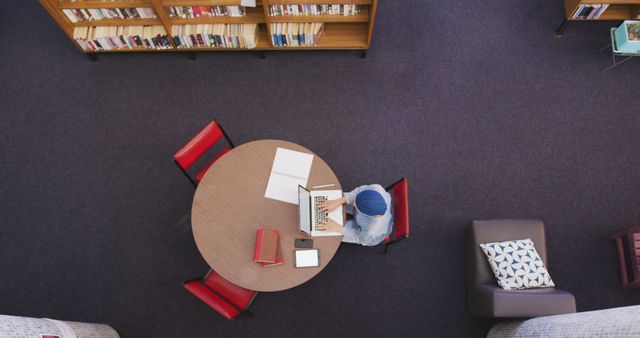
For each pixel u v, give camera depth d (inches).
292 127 166.2
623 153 162.6
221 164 126.2
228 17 159.0
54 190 156.6
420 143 164.2
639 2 159.5
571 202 157.2
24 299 144.5
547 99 169.8
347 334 142.9
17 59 173.3
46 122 165.0
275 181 125.2
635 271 140.3
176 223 153.9
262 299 145.2
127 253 150.2
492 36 179.0
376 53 176.4
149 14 158.2
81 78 171.5
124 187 157.8
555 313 114.4
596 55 175.8
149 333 142.3
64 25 159.5
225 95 170.2
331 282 147.7
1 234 150.9
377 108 168.7
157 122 166.2
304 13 157.8
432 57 176.1
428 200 157.2
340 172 160.4
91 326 131.6
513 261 129.0
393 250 151.4
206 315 143.8
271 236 115.7
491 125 166.6
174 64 174.2
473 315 135.6
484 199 157.6
